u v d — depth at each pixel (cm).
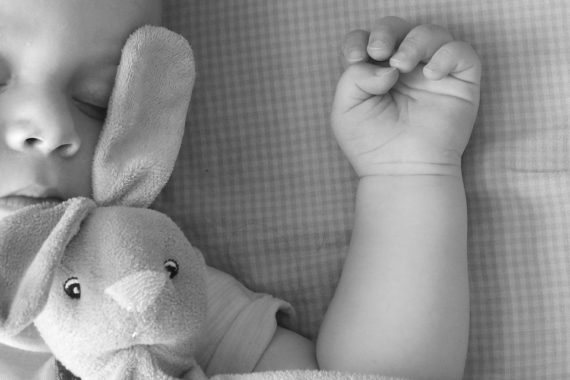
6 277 39
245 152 50
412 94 47
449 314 44
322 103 49
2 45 40
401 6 49
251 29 50
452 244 45
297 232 49
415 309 44
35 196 41
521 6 48
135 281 38
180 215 50
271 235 49
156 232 40
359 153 47
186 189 50
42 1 40
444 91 46
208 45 50
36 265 38
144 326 38
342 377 42
